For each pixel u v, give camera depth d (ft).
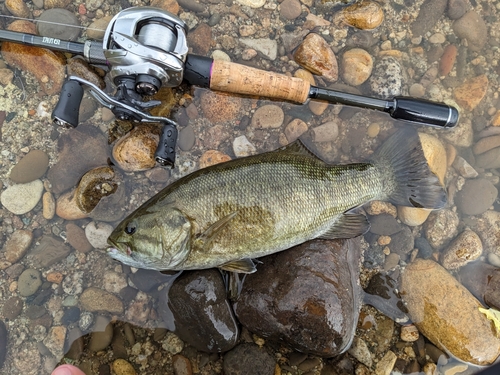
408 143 1.29
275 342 1.23
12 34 1.15
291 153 1.19
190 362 1.22
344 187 1.19
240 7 1.32
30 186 1.24
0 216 1.24
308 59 1.31
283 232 1.13
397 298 1.30
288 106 1.32
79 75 1.25
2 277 1.23
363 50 1.34
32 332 1.22
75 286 1.24
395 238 1.32
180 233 1.08
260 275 1.19
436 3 1.37
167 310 1.21
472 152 1.37
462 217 1.36
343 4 1.34
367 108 1.25
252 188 1.11
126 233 1.09
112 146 1.26
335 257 1.20
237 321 1.20
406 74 1.37
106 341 1.22
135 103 1.10
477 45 1.38
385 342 1.26
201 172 1.13
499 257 1.32
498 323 1.24
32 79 1.26
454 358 1.24
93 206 1.24
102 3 1.30
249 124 1.31
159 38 1.06
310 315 1.14
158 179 1.27
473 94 1.36
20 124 1.26
